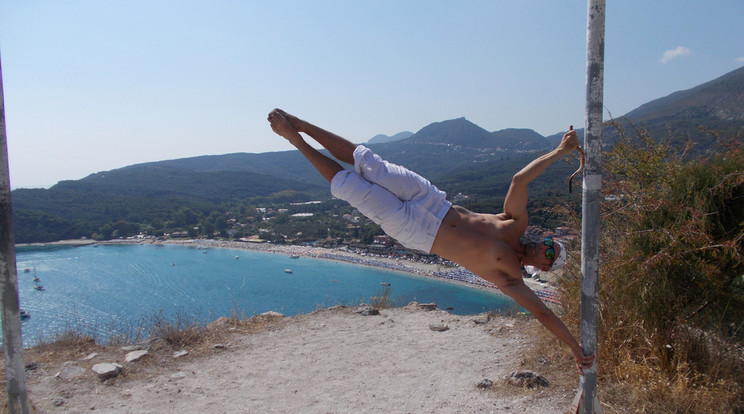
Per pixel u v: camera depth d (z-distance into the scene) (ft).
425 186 9.91
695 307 12.76
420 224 9.45
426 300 122.52
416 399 12.53
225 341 17.95
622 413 10.18
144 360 15.31
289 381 14.07
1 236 8.18
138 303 128.26
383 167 9.91
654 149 14.37
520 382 12.71
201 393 13.03
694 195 13.10
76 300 132.57
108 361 15.02
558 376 12.96
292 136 10.20
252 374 14.62
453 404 12.01
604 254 14.32
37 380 13.29
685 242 12.37
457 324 20.26
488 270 9.28
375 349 17.19
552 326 9.01
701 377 11.20
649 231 13.11
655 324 12.48
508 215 9.61
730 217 12.88
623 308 13.15
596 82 8.16
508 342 17.03
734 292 12.62
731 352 11.78
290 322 20.98
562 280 16.17
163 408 11.93
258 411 11.91
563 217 16.92
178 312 22.17
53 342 16.92
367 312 22.25
